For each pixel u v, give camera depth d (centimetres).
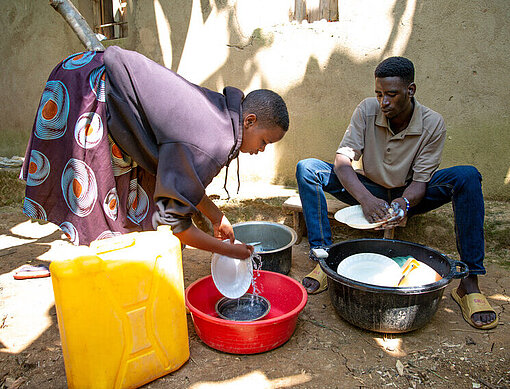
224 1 400
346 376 179
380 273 224
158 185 160
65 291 147
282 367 184
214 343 194
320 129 375
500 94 303
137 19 460
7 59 562
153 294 167
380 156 260
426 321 203
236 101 177
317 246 261
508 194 314
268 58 389
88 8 505
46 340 207
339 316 229
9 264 305
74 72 179
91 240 183
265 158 407
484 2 296
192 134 161
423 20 317
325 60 362
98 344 156
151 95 164
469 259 225
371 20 336
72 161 179
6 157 589
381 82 229
